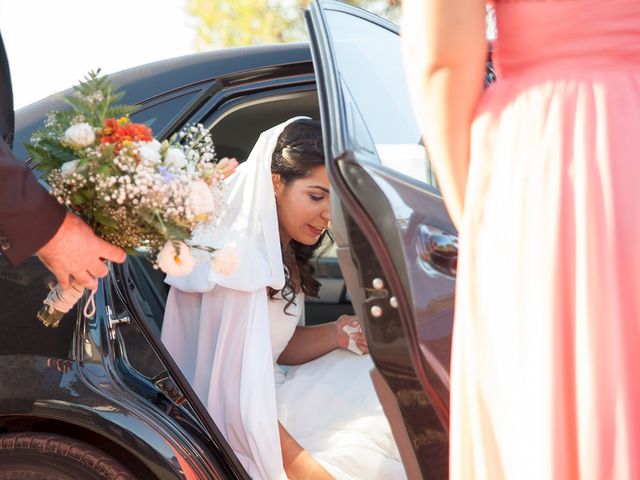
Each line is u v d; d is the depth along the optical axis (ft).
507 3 4.74
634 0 4.54
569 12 4.57
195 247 6.46
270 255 7.69
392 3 29.94
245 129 8.69
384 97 7.00
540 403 4.37
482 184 4.70
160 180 5.94
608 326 4.32
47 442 6.74
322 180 8.04
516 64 4.76
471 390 4.69
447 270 5.74
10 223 5.83
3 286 6.71
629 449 4.23
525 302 4.48
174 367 7.01
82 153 5.99
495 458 4.65
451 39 4.56
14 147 7.36
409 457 5.95
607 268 4.34
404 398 5.78
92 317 6.77
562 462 4.33
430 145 4.86
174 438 6.58
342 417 7.95
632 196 4.40
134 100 7.77
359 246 5.74
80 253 6.06
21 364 6.63
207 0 36.27
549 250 4.43
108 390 6.59
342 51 6.76
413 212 5.73
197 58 8.26
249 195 7.81
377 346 5.78
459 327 4.79
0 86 6.48
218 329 7.82
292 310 8.39
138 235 6.15
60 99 7.88
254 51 8.43
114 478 6.72
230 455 6.93
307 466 7.39
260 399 7.39
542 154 4.53
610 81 4.53
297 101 8.61
